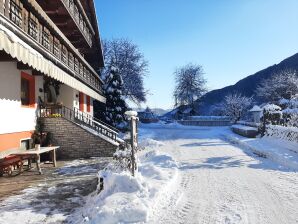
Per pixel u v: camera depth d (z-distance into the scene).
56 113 18.77
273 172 11.45
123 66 54.38
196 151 17.64
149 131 36.50
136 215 6.24
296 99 37.62
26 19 12.91
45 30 15.67
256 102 62.59
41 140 16.47
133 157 8.52
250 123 31.72
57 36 17.22
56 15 22.52
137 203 6.58
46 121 17.25
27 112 15.48
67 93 22.27
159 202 7.26
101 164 14.52
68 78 15.62
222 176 10.66
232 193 8.45
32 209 7.48
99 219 6.11
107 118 36.16
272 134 21.42
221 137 27.72
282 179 10.25
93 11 31.09
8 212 7.24
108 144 17.33
